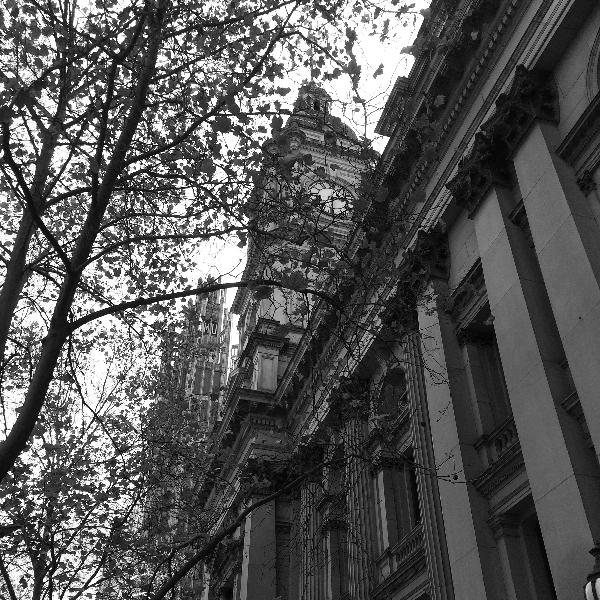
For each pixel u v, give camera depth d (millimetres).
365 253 14539
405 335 19656
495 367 16781
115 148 10227
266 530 28188
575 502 11258
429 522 16172
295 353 30344
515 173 16219
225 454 26891
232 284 10477
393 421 20469
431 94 18875
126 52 9922
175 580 10078
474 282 17250
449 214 18578
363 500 21016
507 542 13734
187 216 11914
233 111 10906
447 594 14867
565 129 14461
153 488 16703
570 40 14859
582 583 10617
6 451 7684
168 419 19828
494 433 15086
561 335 12453
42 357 8398
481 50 17688
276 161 12000
